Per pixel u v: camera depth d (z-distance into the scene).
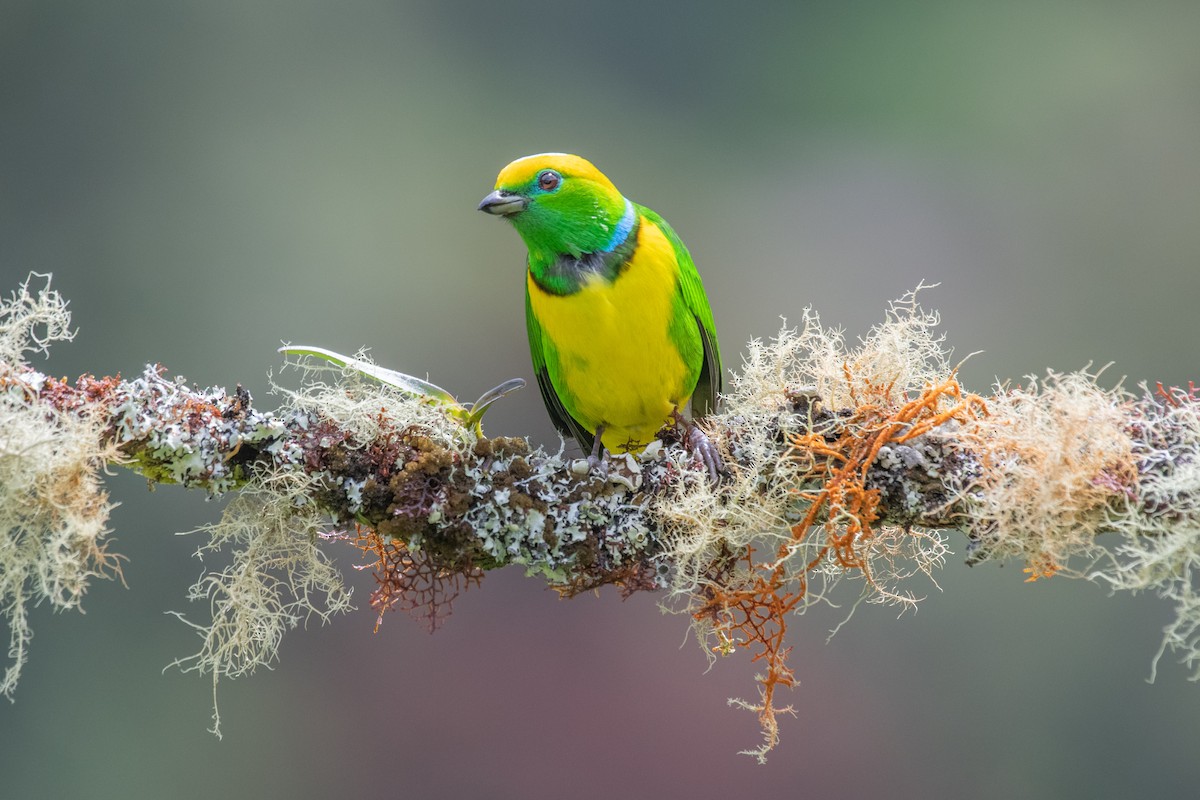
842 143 17.08
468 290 15.91
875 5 17.20
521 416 15.31
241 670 5.07
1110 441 4.66
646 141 17.58
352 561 13.74
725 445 5.17
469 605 14.23
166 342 15.12
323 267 15.83
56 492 4.48
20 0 15.95
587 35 17.75
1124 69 16.28
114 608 12.63
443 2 17.44
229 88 16.53
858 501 4.92
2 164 15.52
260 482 4.92
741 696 13.35
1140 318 15.15
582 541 5.00
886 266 15.85
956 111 16.73
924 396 4.95
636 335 6.36
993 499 4.74
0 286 15.15
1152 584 4.66
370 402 4.96
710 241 16.62
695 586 5.00
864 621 12.91
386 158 16.56
